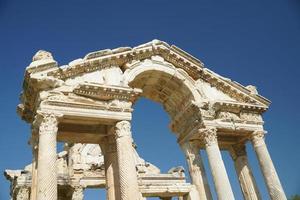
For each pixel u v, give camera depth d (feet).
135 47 81.51
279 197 77.66
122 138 68.28
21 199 95.96
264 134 87.51
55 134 62.23
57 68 67.26
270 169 81.20
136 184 64.44
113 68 76.89
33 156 67.97
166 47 86.12
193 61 88.17
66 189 106.73
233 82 89.51
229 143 91.86
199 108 82.33
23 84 67.67
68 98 66.85
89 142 78.02
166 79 86.17
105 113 69.15
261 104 90.94
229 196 72.43
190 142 87.25
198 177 82.94
